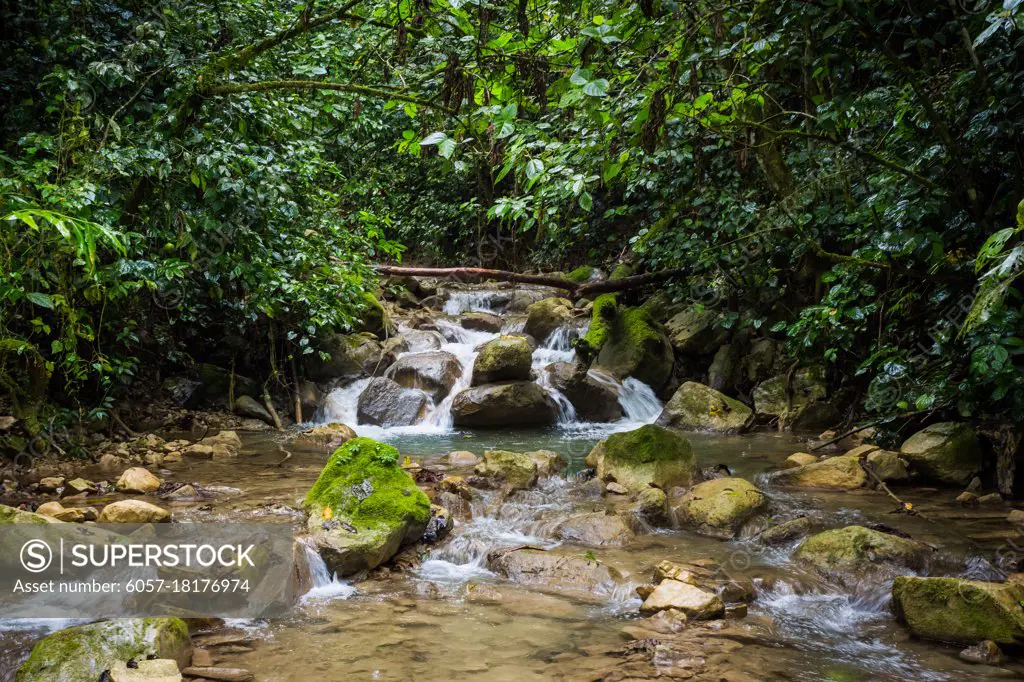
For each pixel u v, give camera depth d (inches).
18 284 210.7
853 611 153.7
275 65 300.7
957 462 241.1
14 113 260.5
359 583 165.9
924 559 170.2
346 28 335.3
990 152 219.9
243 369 389.1
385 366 407.5
